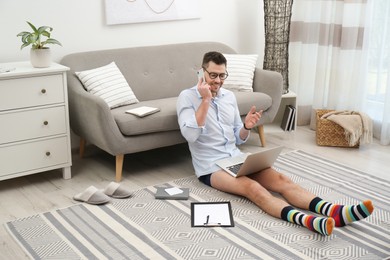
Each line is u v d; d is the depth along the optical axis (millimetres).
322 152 3850
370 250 2363
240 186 2852
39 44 3162
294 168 3473
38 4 3516
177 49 4051
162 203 2896
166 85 3910
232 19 4516
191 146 3174
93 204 2887
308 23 4355
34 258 2318
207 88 2887
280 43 4270
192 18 4266
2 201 2969
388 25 3986
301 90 4516
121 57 3781
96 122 3127
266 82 3934
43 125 3154
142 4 3947
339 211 2576
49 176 3373
